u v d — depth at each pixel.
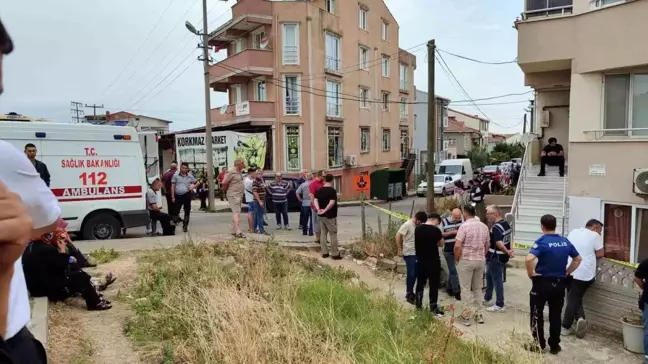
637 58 10.31
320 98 27.36
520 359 5.45
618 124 11.09
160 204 12.44
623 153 10.75
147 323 4.77
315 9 26.91
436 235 7.65
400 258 10.66
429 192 14.04
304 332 4.55
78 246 9.17
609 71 11.08
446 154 47.56
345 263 10.32
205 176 20.23
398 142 37.97
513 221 12.01
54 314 5.05
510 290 9.17
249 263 7.30
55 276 5.35
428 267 7.61
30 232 1.06
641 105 10.70
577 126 11.62
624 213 10.91
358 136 31.66
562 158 14.35
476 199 16.14
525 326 7.18
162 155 29.53
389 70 36.38
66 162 10.04
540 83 14.17
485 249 7.62
